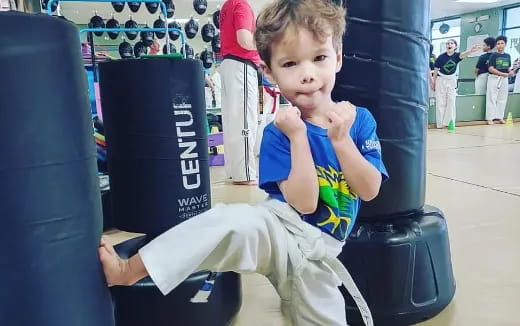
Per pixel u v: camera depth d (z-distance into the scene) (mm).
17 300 692
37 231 699
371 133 994
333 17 920
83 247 757
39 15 691
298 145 894
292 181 893
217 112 5660
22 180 682
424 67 1360
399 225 1367
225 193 2939
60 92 716
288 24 885
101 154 1981
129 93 1310
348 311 1312
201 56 6211
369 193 944
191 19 5578
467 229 2102
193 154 1374
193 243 839
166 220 1361
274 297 1530
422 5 1318
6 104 662
